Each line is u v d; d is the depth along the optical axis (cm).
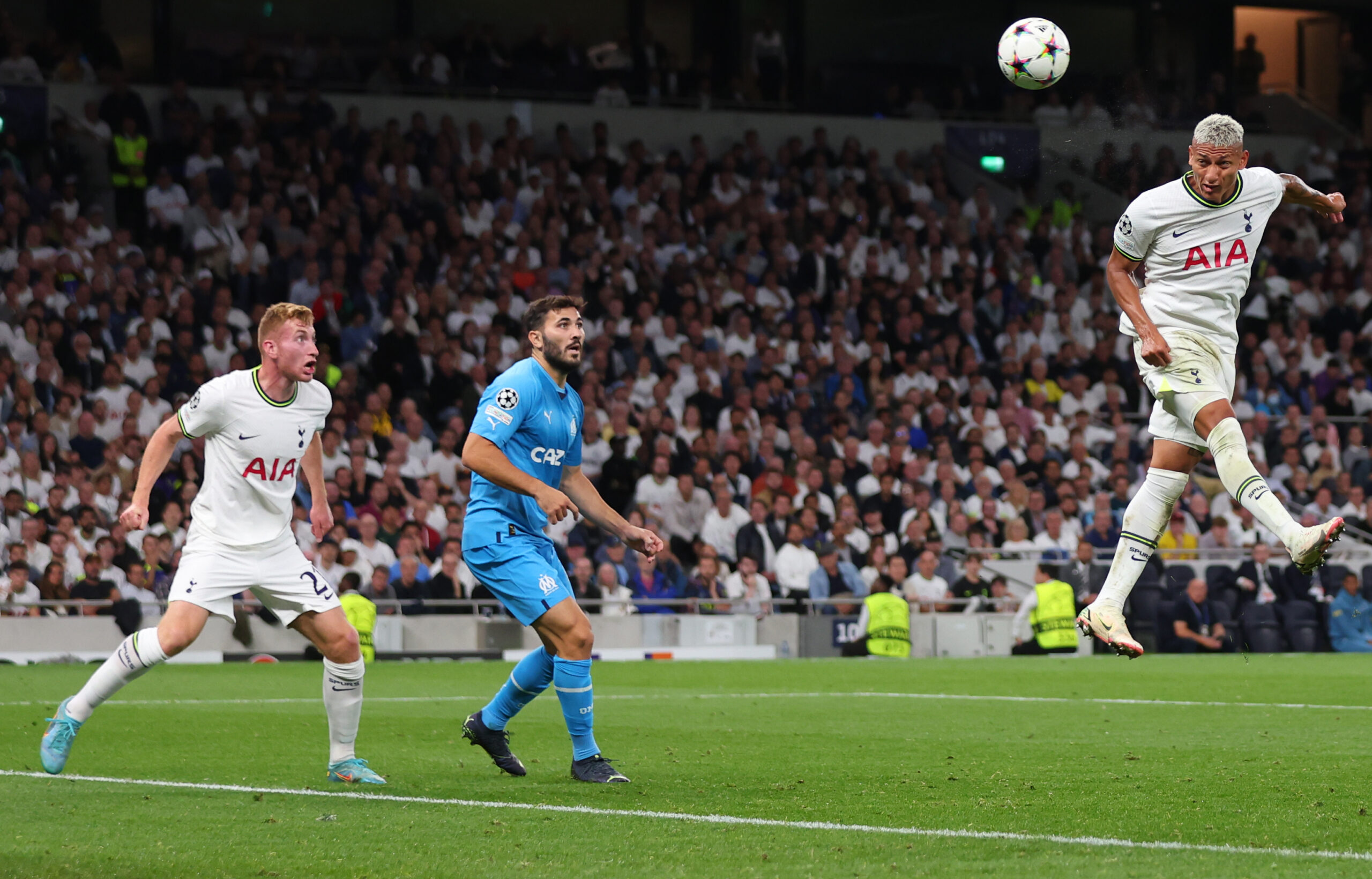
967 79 7506
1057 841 1287
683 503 5003
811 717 2555
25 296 5156
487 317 5738
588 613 4553
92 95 5950
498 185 6219
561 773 1781
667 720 2486
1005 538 5216
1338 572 5012
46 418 4647
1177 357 1703
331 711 1705
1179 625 4672
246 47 6328
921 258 6712
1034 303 6688
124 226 5784
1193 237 1700
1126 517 1758
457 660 4359
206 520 1698
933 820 1416
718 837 1316
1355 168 7475
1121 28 7581
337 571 4416
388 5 6769
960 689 3180
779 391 5678
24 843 1305
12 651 4006
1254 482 1633
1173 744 2097
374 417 5119
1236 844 1280
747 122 6994
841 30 7344
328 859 1228
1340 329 6825
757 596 4725
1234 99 7662
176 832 1355
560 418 1742
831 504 5231
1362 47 7875
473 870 1180
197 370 4994
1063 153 7025
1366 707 2692
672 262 6219
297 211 5831
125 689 3123
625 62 7019
